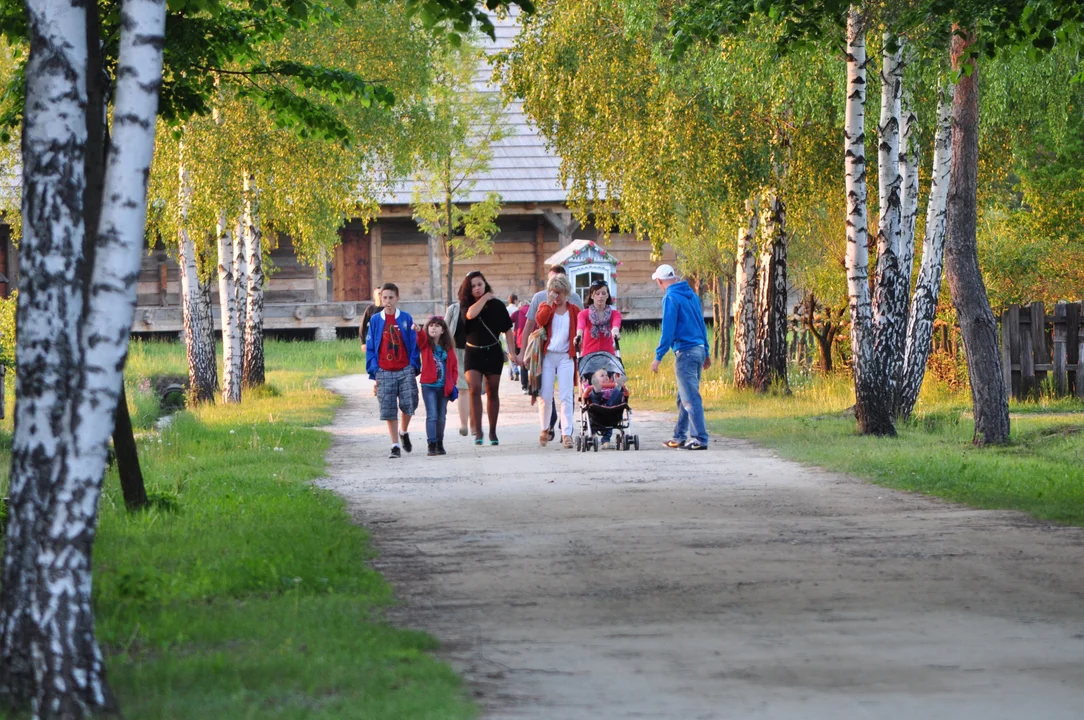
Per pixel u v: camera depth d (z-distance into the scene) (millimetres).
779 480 49062
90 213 33500
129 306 19516
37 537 18938
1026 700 19359
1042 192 100688
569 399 63344
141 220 19672
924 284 80562
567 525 38312
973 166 61469
